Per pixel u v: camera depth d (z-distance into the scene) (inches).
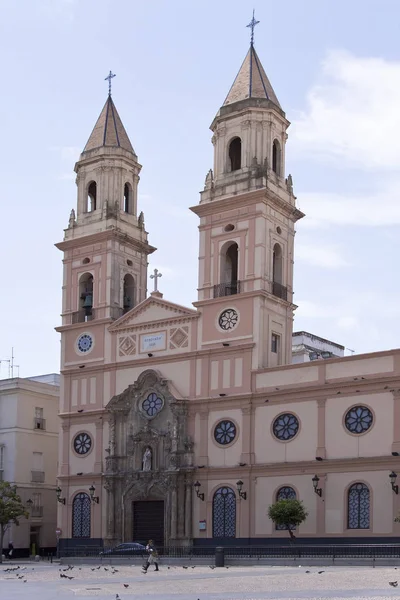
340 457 2180.1
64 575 1711.4
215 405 2421.3
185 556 2222.0
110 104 3009.4
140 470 2507.4
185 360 2514.8
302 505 2193.7
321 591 1229.1
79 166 2947.8
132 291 2886.3
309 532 2191.2
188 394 2481.5
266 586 1348.4
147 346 2618.1
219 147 2615.7
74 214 2942.9
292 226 2605.8
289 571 1672.0
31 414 3065.9
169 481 2426.2
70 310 2859.3
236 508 2322.8
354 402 2186.3
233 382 2404.0
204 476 2401.6
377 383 2151.8
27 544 2970.0
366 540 2100.1
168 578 1610.5
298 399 2278.5
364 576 1467.8
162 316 2600.9
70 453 2719.0
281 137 2640.3
